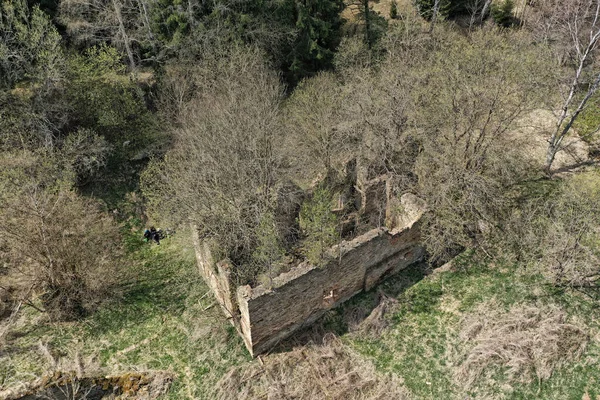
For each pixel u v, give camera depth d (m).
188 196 21.97
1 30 27.59
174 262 24.91
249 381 19.02
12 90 27.48
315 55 33.06
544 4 38.75
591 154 28.83
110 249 24.94
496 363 18.61
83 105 27.98
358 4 38.34
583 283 21.23
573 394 17.58
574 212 23.69
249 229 21.72
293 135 27.14
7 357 19.80
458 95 23.78
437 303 21.48
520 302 21.00
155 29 30.55
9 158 23.75
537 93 25.39
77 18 29.83
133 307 22.47
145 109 30.08
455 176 22.69
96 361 20.00
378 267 21.70
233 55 28.22
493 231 23.95
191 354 20.39
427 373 18.91
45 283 22.39
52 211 20.83
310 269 18.75
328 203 21.88
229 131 23.94
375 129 25.39
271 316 18.89
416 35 33.97
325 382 18.70
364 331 20.53
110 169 28.72
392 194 24.33
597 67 32.47
